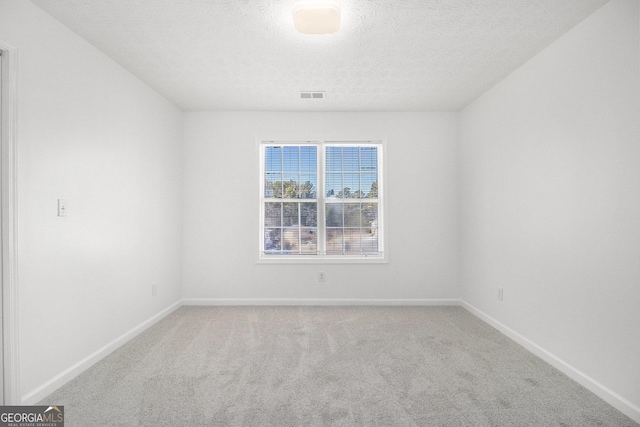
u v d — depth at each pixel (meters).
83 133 2.60
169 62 3.06
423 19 2.41
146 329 3.47
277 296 4.42
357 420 1.92
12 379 1.98
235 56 2.96
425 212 4.42
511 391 2.24
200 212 4.41
